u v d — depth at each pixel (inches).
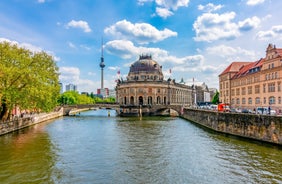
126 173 1052.5
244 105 3157.0
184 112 4133.9
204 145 1606.8
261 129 1630.2
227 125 2096.5
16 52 2107.5
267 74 2578.7
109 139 1865.2
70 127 2682.1
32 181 953.5
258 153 1350.9
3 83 1955.0
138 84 5546.3
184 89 7249.0
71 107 4948.3
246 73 3164.4
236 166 1131.9
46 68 2401.6
